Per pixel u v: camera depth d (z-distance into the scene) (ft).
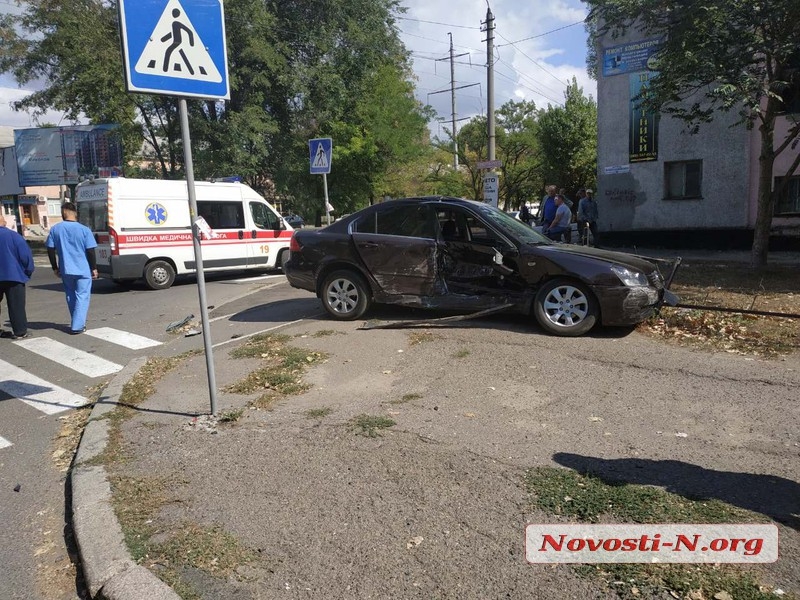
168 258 45.78
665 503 10.90
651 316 23.71
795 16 32.32
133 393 19.08
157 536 10.82
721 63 33.32
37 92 79.05
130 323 32.48
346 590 9.15
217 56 15.37
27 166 104.73
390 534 10.48
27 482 14.34
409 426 15.05
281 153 86.12
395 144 88.63
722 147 57.31
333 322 27.02
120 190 43.39
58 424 18.17
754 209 56.59
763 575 8.86
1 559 11.19
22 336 29.48
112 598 9.26
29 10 74.33
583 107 107.55
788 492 11.21
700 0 33.22
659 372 18.40
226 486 12.56
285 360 21.27
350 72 87.81
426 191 115.96
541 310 23.09
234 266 49.60
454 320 24.89
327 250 27.04
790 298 29.48
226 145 76.18
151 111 81.82
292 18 82.99
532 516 10.73
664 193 60.95
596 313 22.44
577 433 14.25
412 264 25.48
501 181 125.90
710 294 30.86
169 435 15.44
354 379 19.19
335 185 91.15
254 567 9.81
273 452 14.02
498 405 16.33
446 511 11.08
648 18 38.70
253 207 51.06
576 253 23.08
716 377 17.76
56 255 29.96
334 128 86.99
